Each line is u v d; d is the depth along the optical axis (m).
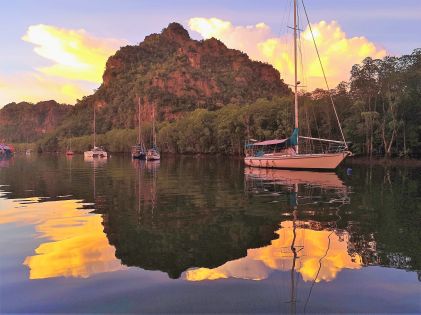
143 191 26.12
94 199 22.31
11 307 7.86
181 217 16.67
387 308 7.78
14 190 27.14
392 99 62.34
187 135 114.31
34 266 10.28
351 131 66.50
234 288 8.78
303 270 9.91
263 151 53.75
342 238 12.97
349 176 37.47
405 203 20.17
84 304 7.99
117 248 11.95
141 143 114.06
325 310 7.71
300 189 26.62
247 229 14.34
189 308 7.80
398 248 11.77
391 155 64.62
